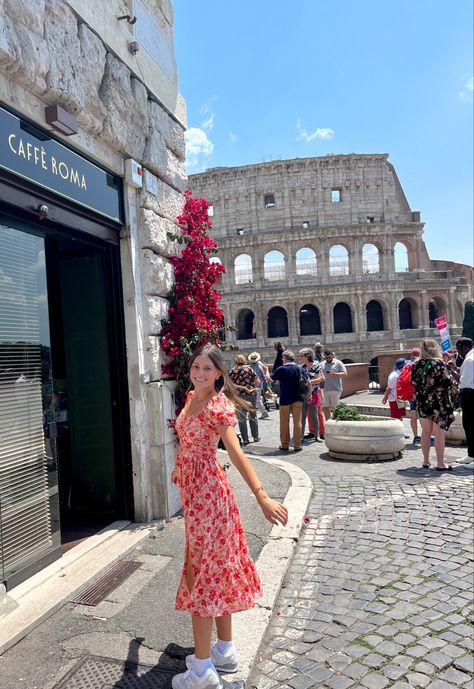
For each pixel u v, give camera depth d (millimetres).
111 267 6270
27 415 4773
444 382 8922
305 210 58250
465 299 60938
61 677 3264
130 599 4293
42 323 5082
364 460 10086
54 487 5070
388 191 59125
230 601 3064
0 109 4184
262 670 3498
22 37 4262
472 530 6043
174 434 6680
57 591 4316
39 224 4992
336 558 5430
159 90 7164
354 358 54875
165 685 3184
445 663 3514
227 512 3195
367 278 57594
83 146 5355
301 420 12844
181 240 7238
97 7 5570
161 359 6668
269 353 54906
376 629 3990
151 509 6227
